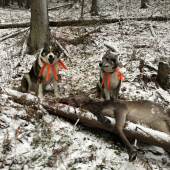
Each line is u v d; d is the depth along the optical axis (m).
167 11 13.41
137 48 8.09
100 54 7.64
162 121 3.06
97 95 4.74
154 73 5.82
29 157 2.63
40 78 4.38
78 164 2.68
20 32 8.69
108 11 15.67
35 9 7.22
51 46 4.09
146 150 3.06
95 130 3.47
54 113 3.53
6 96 3.55
